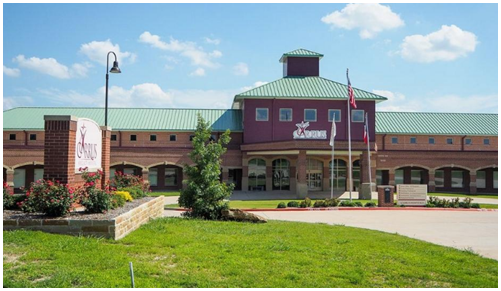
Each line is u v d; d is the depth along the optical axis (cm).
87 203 1366
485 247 1417
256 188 4697
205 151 1959
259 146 4328
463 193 4909
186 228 1491
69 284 816
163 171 4769
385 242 1380
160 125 4884
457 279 955
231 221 1827
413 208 2825
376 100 4528
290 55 4916
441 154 4888
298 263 1036
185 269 959
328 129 4528
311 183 4722
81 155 1609
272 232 1495
